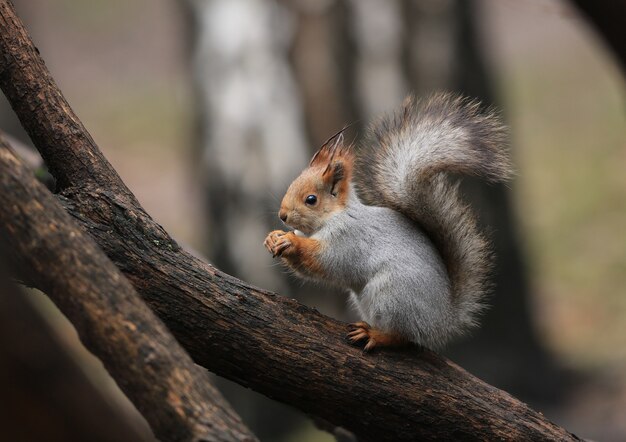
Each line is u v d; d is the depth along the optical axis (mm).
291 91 19297
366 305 7559
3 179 5105
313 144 19297
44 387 4629
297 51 19250
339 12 19234
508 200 20453
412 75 19578
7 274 4715
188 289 6551
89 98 37938
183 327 6520
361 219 7727
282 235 7734
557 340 21250
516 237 20547
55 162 6699
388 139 7930
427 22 19562
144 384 5023
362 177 8180
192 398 5004
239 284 6734
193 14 19750
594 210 26125
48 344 4680
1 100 24078
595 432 17234
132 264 6500
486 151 7496
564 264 24062
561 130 31438
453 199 7777
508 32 38812
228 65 19422
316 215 7789
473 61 20109
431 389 6871
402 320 7266
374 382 6781
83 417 4703
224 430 4953
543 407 18891
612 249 24234
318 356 6699
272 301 6770
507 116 23938
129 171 32125
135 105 36906
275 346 6621
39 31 40469
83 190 6660
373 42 19406
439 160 7621
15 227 5094
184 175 31547
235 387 19000
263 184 19203
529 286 20719
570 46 37344
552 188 27812
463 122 7629
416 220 7852
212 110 19469
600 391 18922
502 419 6938
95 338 5102
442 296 7469
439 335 7434
